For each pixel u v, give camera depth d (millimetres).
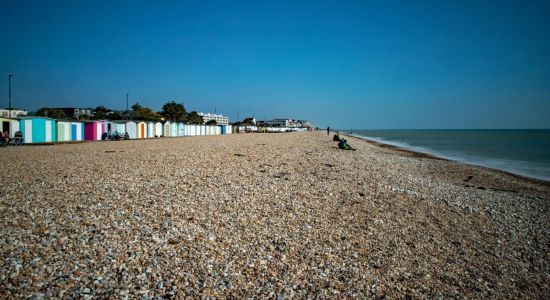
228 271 6668
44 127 38469
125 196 11242
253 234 8641
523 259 8570
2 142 31531
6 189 11891
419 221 10852
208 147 32750
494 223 11289
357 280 6789
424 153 41656
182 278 6258
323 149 36219
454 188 16969
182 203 10734
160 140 48031
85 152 25578
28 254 6707
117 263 6586
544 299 6750
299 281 6531
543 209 13656
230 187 13453
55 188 12188
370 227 9930
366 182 16453
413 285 6820
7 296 5289
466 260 8250
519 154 42219
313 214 10703
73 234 7805
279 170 18781
